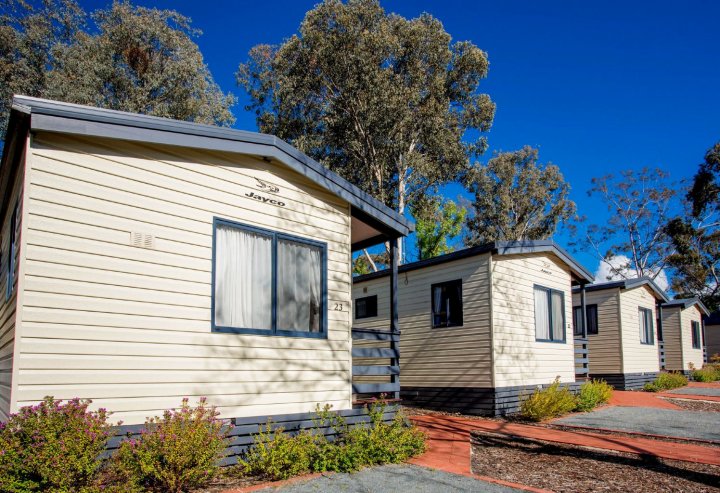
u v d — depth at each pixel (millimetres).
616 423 10820
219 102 27844
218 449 5805
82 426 4887
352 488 5812
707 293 40344
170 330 6293
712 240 37438
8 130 5879
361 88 23547
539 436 9367
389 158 25766
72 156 5828
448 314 13289
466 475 6465
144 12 25766
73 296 5641
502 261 12789
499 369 12141
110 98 24906
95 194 5934
